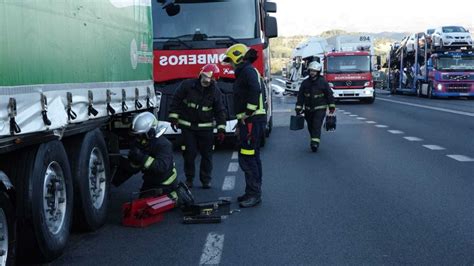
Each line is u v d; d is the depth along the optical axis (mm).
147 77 8625
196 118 9055
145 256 5711
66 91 5305
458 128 17922
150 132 7371
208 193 8742
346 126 19188
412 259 5484
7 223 4570
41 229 5090
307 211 7438
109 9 6691
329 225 6742
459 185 8914
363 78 33594
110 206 8031
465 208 7441
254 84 7695
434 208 7461
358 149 13320
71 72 5449
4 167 4910
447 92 35906
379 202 7863
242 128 7770
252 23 12898
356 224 6758
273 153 12820
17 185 4910
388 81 49656
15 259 4762
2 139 4141
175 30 12906
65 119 5246
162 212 7156
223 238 6297
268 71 15297
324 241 6105
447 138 15234
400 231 6434
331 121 13086
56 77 5066
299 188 8891
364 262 5410
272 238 6258
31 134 4594
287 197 8281
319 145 14180
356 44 40219
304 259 5527
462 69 35594
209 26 12898
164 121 12883
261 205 7805
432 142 14391
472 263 5363
